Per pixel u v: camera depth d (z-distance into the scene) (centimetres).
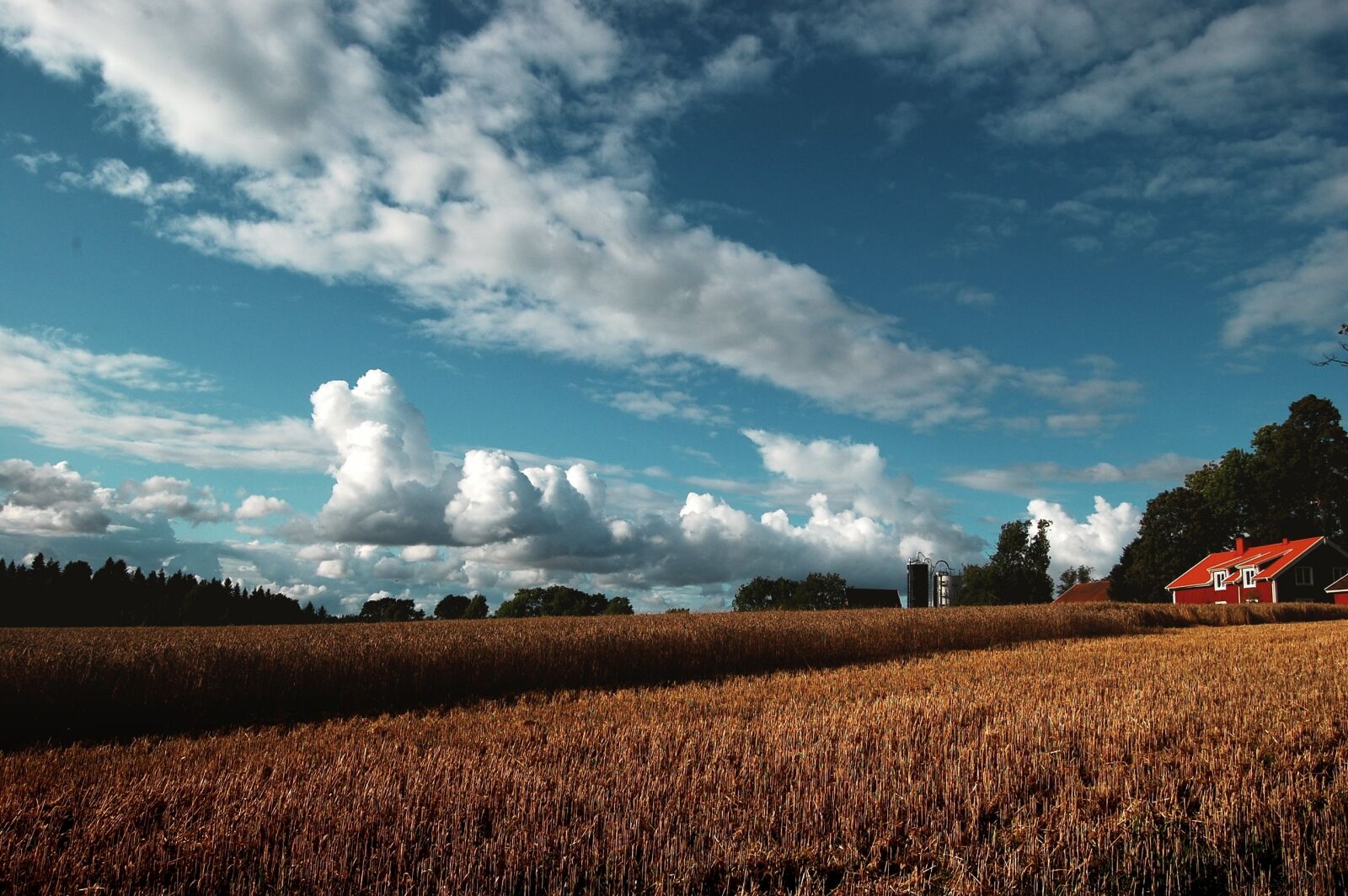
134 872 638
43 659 1686
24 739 1567
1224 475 7794
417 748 1114
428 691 2012
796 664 2581
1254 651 2227
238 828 707
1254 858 666
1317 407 7356
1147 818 739
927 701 1351
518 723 1374
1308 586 6041
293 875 621
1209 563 7019
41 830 726
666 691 1836
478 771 891
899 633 2956
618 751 991
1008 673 1866
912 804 774
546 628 2583
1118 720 1095
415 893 607
